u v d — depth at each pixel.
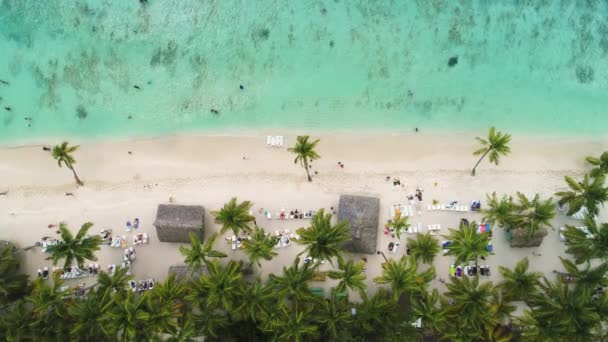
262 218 44.31
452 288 36.22
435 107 46.78
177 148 46.16
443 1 48.31
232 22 48.44
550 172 45.06
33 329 35.50
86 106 46.94
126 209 44.56
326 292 42.78
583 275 36.09
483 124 46.38
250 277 43.25
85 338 36.22
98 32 47.97
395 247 43.06
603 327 39.16
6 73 47.22
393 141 46.06
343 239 36.06
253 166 45.66
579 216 43.50
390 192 44.62
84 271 42.81
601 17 47.62
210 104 47.19
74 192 44.91
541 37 47.72
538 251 43.25
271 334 37.88
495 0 48.19
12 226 44.09
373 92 47.22
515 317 35.78
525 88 47.19
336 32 48.12
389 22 48.16
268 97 47.31
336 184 45.00
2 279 38.31
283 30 48.28
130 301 35.16
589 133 46.09
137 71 47.66
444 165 45.31
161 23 48.38
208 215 44.50
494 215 39.53
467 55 47.69
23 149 45.88
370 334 37.16
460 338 35.09
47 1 48.12
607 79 47.19
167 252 43.75
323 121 46.69
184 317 38.38
